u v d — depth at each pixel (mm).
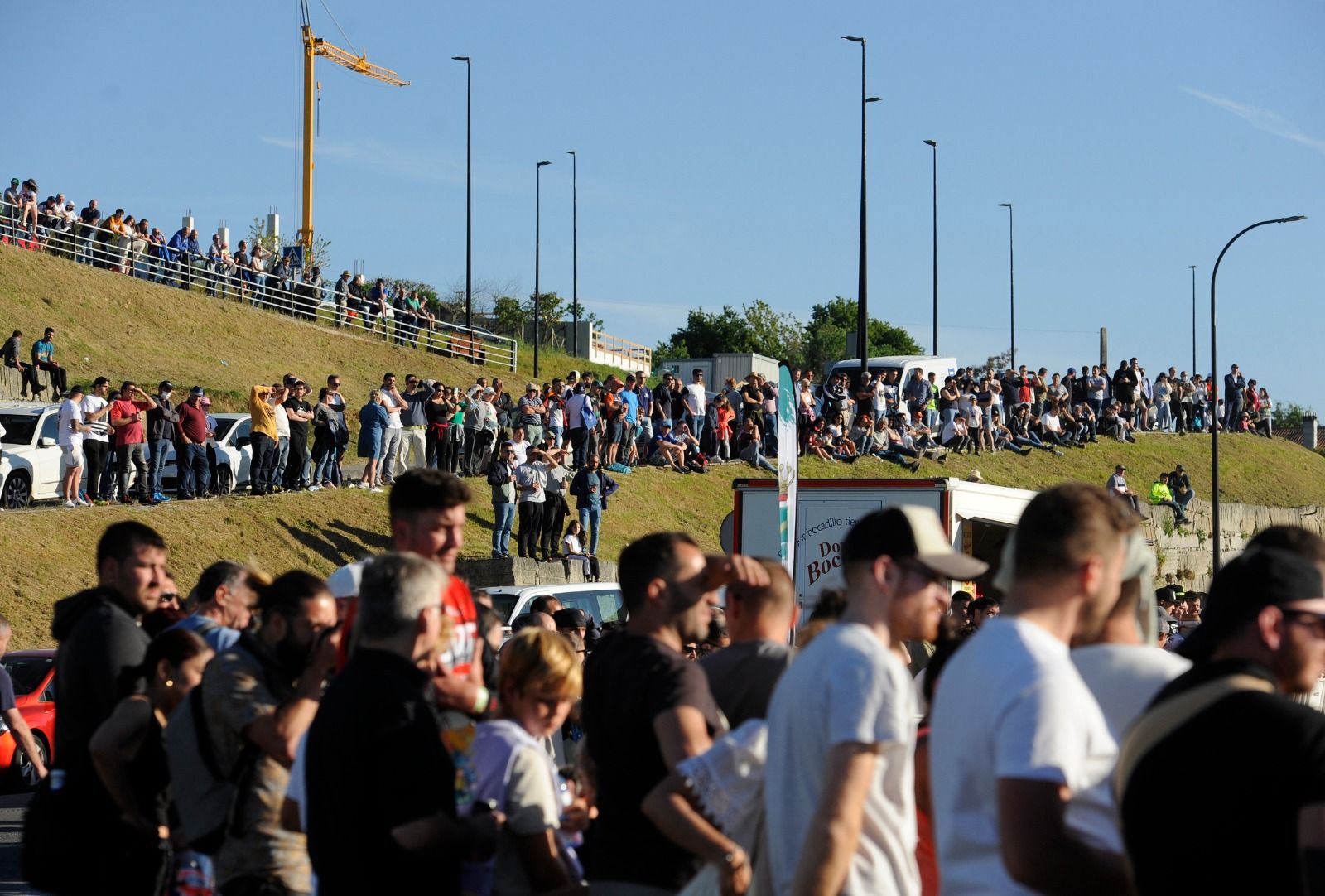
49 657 15766
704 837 4512
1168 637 15016
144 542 6320
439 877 4414
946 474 41875
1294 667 3750
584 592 17922
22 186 43062
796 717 4227
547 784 5203
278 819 5293
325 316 49312
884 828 4227
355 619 5027
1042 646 3686
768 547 16906
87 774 5703
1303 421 71188
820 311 127750
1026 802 3484
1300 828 3176
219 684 5301
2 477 23781
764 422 38906
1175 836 3264
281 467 26906
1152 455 52094
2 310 38156
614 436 34094
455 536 5461
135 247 45281
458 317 75562
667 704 4746
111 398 24500
